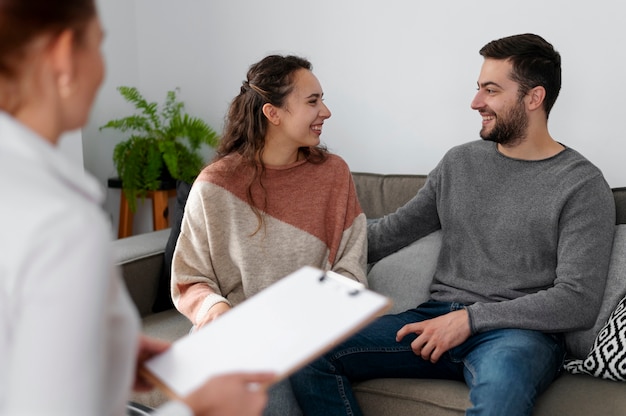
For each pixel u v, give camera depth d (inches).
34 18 24.3
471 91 97.4
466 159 75.5
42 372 22.3
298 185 72.2
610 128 88.0
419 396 62.7
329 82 111.2
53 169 25.0
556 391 61.5
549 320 63.4
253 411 28.8
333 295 36.6
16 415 22.3
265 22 116.2
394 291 77.0
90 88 26.8
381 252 80.6
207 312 63.7
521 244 69.3
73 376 22.8
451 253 74.6
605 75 87.0
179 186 92.4
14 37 24.4
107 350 27.3
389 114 106.0
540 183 69.6
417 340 64.8
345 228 74.2
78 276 22.8
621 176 88.4
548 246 68.4
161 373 33.6
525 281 68.6
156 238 96.8
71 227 23.0
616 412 56.6
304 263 71.0
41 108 25.7
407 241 80.1
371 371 66.9
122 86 126.2
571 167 68.8
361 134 109.6
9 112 25.7
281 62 69.5
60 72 25.4
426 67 101.0
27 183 23.5
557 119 91.8
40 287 22.3
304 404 62.9
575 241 66.0
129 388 29.6
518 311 63.8
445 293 73.5
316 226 71.9
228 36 121.5
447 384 64.9
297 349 32.1
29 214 22.7
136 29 133.2
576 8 87.4
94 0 26.5
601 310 66.7
